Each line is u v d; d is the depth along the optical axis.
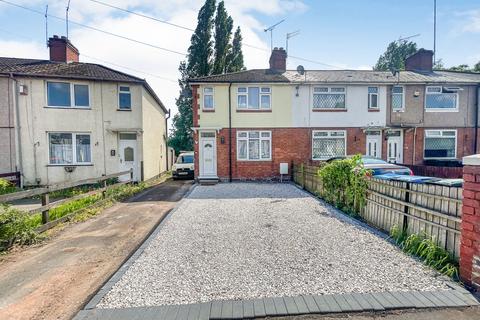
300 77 16.89
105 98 15.24
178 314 3.03
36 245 5.59
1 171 13.80
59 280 4.05
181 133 34.03
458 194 4.07
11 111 13.91
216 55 28.14
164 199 10.62
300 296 3.35
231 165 15.90
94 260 4.80
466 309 3.03
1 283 3.97
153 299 3.38
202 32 27.80
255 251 4.89
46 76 14.12
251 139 15.98
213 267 4.26
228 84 15.70
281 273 4.00
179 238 5.70
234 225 6.58
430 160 16.25
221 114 15.86
